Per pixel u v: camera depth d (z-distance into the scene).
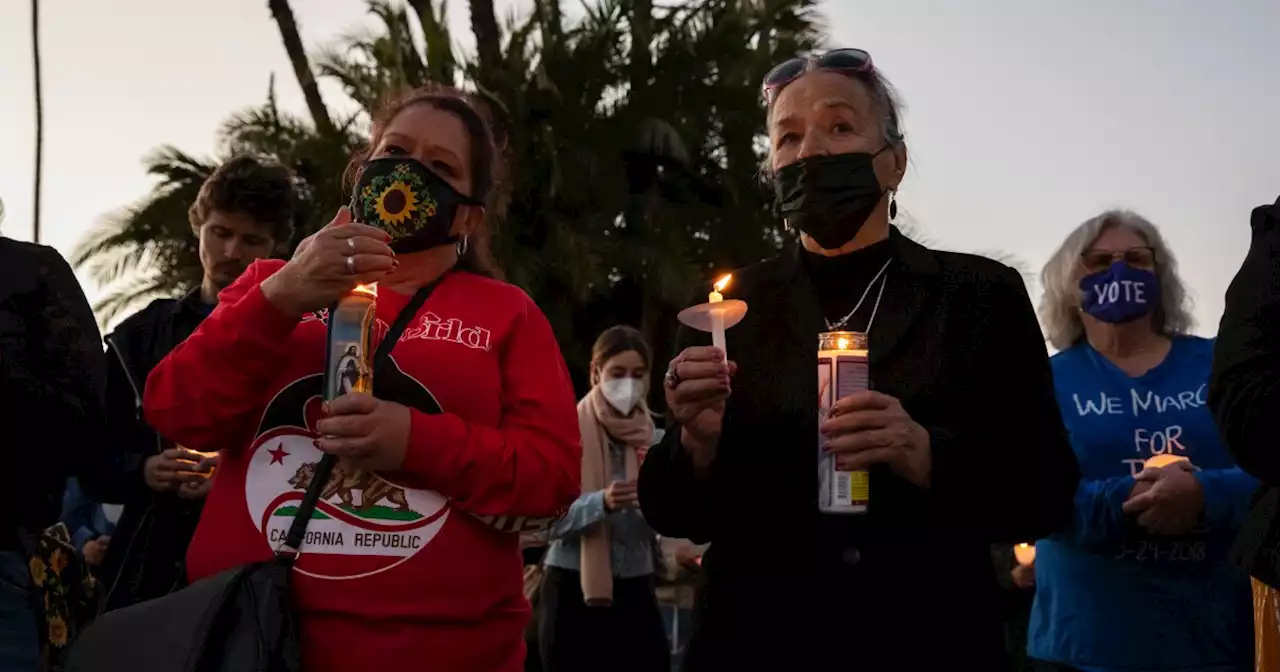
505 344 2.10
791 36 13.84
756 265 2.36
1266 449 1.95
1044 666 3.34
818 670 2.00
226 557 1.89
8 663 2.02
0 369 2.05
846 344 1.88
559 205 12.70
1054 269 3.62
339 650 1.83
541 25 13.27
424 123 2.12
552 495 2.01
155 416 1.91
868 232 2.23
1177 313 3.48
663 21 13.80
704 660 2.10
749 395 2.16
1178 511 2.99
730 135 13.41
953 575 2.02
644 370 5.10
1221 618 3.08
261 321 1.86
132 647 1.71
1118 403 3.36
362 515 1.88
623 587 4.73
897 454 1.88
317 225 12.08
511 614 2.03
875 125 2.19
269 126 13.19
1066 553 3.28
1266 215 2.07
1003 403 2.12
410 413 1.85
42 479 2.13
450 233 2.10
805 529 2.06
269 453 1.93
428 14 13.01
